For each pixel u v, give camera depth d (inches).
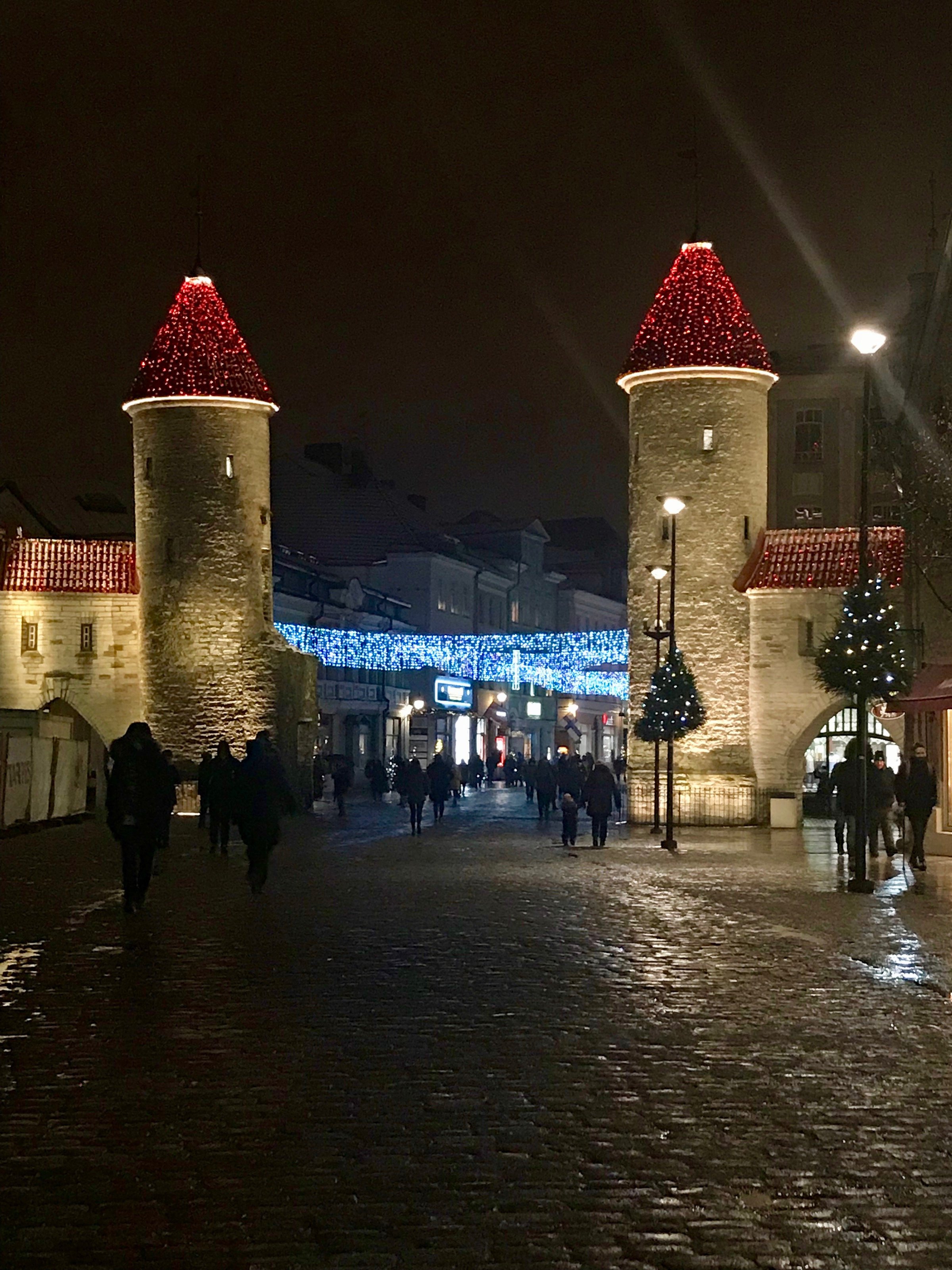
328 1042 425.4
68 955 594.6
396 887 906.7
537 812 1972.2
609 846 1344.7
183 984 525.0
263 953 603.8
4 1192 286.5
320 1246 257.8
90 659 1962.4
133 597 1963.6
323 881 943.7
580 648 2281.0
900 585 1673.2
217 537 1900.8
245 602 1914.4
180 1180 293.9
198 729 1900.8
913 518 1357.0
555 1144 319.9
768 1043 426.3
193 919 721.0
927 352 1325.0
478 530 3641.7
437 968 566.9
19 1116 342.3
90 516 2650.1
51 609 1963.6
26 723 1421.0
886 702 1055.0
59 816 1558.8
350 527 3176.7
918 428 1350.9
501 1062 399.5
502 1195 285.3
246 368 1931.6
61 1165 304.0
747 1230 266.4
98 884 904.3
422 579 3093.0
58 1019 458.6
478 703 3260.3
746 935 672.4
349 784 1918.1
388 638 2346.2
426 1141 322.3
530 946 629.6
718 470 1790.1
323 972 553.0
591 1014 470.9
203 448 1902.1
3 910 754.2
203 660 1900.8
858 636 962.7
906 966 579.8
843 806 1009.5
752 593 1759.4
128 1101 356.2
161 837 759.7
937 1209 277.6
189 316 1939.0
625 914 759.1
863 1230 266.2
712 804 1748.3
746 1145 319.6
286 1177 296.2
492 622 3449.8
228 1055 407.5
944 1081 379.9
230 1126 333.4
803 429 2598.4
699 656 1780.3
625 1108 350.9
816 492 2586.1
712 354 1788.9
